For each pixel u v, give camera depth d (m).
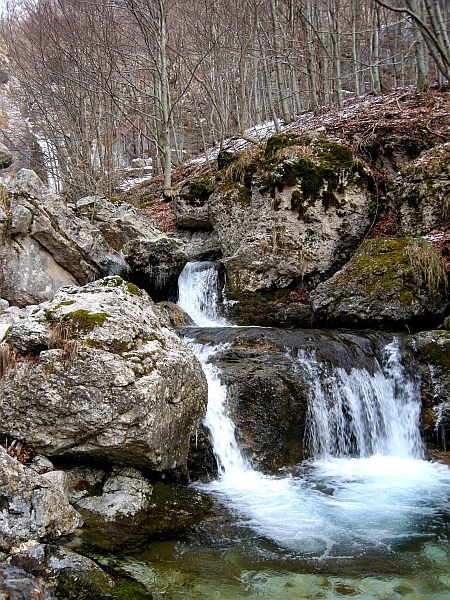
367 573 3.84
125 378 4.54
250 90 23.97
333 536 4.40
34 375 4.66
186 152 24.38
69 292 5.54
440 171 9.54
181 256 10.43
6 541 3.74
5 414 4.76
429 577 3.81
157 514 4.58
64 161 17.45
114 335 4.81
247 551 4.09
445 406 6.96
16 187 8.87
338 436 6.71
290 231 10.38
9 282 8.41
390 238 9.40
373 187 10.87
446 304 8.34
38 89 18.70
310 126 14.92
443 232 9.15
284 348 7.24
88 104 18.38
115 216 11.51
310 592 3.58
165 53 16.38
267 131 17.62
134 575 3.65
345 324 8.84
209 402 5.95
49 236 8.77
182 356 5.34
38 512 3.95
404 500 5.23
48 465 4.68
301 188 10.38
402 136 11.41
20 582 3.36
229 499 5.09
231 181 11.74
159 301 10.31
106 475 4.91
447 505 5.12
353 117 13.53
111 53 15.92
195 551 4.05
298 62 21.11
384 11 21.09
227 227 11.42
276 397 6.32
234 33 19.41
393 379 7.26
